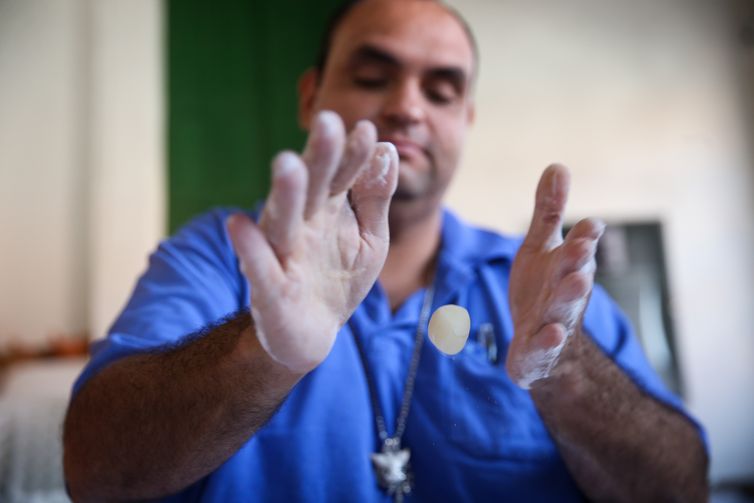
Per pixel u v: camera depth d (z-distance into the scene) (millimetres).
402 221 947
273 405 524
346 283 446
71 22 2490
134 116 2475
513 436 784
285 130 2545
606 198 2521
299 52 2578
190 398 540
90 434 610
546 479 785
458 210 2475
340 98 975
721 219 2531
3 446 1505
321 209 429
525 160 2529
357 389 798
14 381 2008
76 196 2436
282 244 405
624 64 2611
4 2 2457
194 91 2521
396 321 862
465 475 771
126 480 604
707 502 801
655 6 2646
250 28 2568
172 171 2479
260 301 406
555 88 2576
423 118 925
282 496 727
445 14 1014
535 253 555
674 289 2457
